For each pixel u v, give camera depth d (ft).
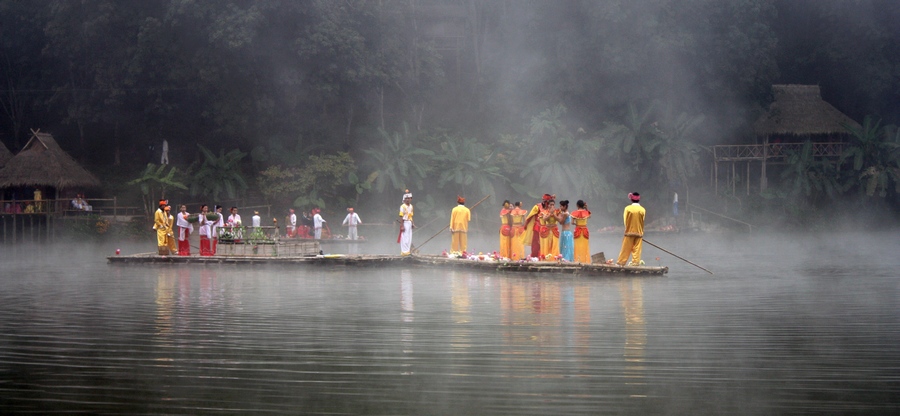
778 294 50.85
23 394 27.68
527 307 44.70
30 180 117.70
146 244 110.52
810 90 155.94
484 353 32.96
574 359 31.91
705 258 83.35
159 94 130.52
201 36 127.75
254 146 141.79
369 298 48.91
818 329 38.14
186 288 54.85
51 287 56.13
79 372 30.40
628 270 60.85
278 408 26.03
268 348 34.19
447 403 26.40
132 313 43.55
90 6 128.77
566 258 64.54
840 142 149.48
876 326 38.99
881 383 28.48
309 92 133.69
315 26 126.82
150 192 125.59
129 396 27.37
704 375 29.53
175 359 32.37
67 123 138.10
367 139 143.33
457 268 66.23
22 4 136.36
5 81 145.38
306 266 69.00
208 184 127.54
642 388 27.94
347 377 29.53
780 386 28.17
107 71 132.26
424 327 38.65
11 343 35.45
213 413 25.58
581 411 25.50
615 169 139.54
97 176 137.49
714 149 147.64
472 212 134.72
